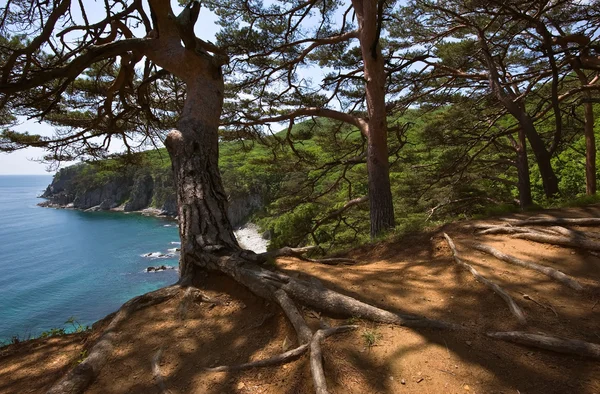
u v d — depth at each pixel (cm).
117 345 314
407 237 614
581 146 2006
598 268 383
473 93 1368
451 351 259
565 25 1064
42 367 321
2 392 289
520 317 297
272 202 1711
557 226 507
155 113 1090
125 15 725
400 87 1297
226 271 387
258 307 349
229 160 6738
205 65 596
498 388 221
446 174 1703
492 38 1153
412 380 233
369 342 273
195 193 480
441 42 1223
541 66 1248
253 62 1141
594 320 291
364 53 889
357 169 1684
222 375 262
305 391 232
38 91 866
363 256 600
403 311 329
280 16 1095
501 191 2064
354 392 226
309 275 408
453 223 615
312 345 262
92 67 960
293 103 1259
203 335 319
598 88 1023
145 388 259
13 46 734
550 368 236
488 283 363
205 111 573
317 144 1471
